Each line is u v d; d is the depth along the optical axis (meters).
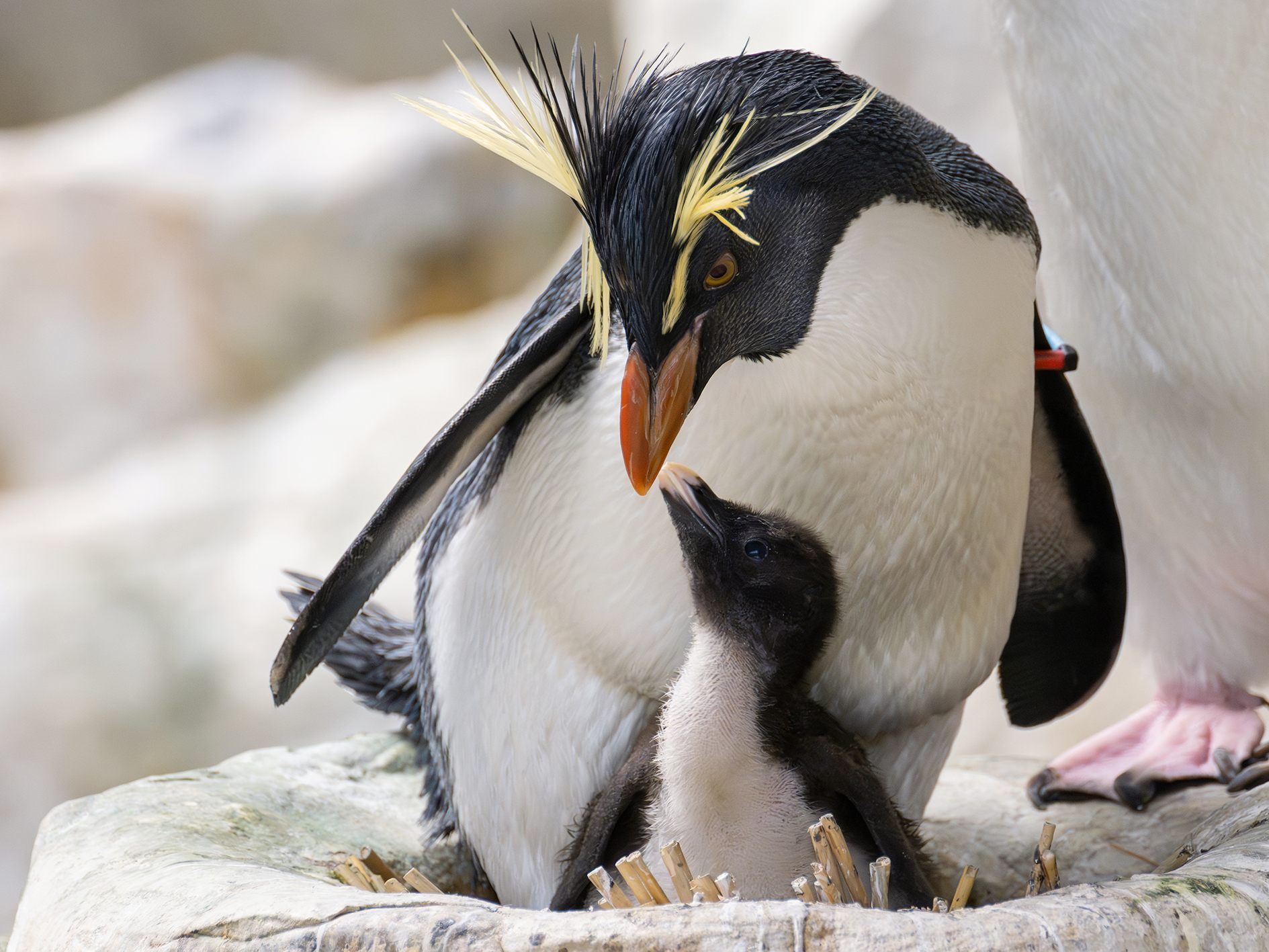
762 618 3.79
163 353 16.73
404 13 25.86
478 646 4.11
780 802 3.83
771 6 10.66
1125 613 4.73
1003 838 5.00
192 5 26.11
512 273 17.72
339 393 14.22
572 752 4.02
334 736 11.23
